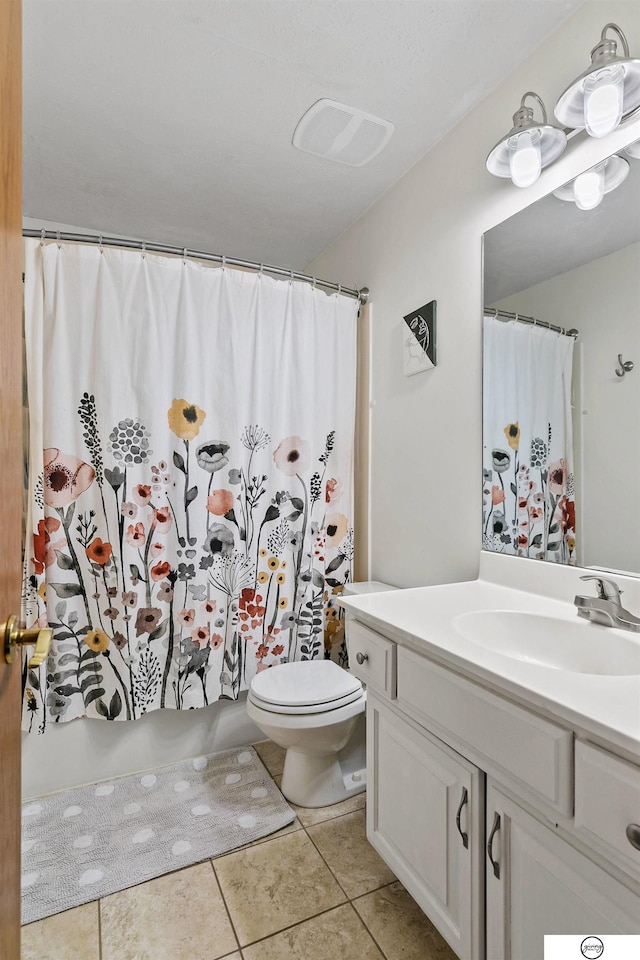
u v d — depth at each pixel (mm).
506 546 1496
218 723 2057
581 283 1266
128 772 1895
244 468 1994
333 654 2221
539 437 1383
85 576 1772
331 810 1698
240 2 1251
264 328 2021
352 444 2232
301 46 1381
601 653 1059
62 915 1281
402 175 1967
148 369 1802
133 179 1992
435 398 1800
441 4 1256
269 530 2049
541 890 824
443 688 1003
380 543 2154
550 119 1340
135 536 1807
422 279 1858
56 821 1627
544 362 1374
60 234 1733
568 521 1311
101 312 1752
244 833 1562
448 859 1035
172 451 1863
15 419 677
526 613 1206
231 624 1973
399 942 1205
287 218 2295
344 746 1788
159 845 1515
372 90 1535
